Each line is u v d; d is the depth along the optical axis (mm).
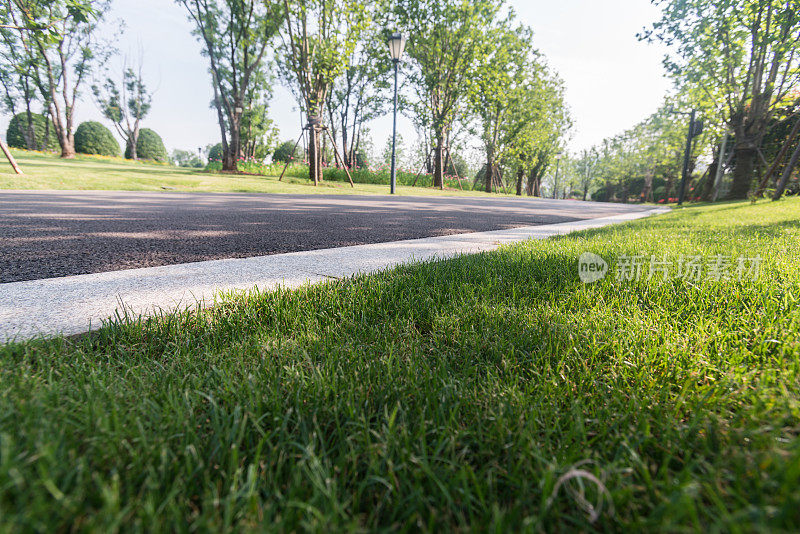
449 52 19938
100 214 4555
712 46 14820
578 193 69312
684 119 20062
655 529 506
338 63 14406
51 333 1189
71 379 914
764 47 13938
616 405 846
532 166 33938
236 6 17844
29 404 740
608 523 545
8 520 465
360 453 676
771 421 714
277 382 871
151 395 843
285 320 1341
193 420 735
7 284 1717
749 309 1417
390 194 13891
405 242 3459
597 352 1084
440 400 843
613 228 4766
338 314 1399
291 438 719
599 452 703
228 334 1251
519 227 5238
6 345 1062
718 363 1016
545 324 1281
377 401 861
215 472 632
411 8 19312
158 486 556
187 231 3537
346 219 5203
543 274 2027
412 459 635
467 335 1212
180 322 1298
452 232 4438
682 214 7824
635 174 46969
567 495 584
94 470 597
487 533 527
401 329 1275
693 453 689
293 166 21969
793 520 459
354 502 578
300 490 581
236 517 534
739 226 4320
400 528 561
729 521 472
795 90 14125
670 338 1168
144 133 38812
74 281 1818
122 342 1169
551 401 841
